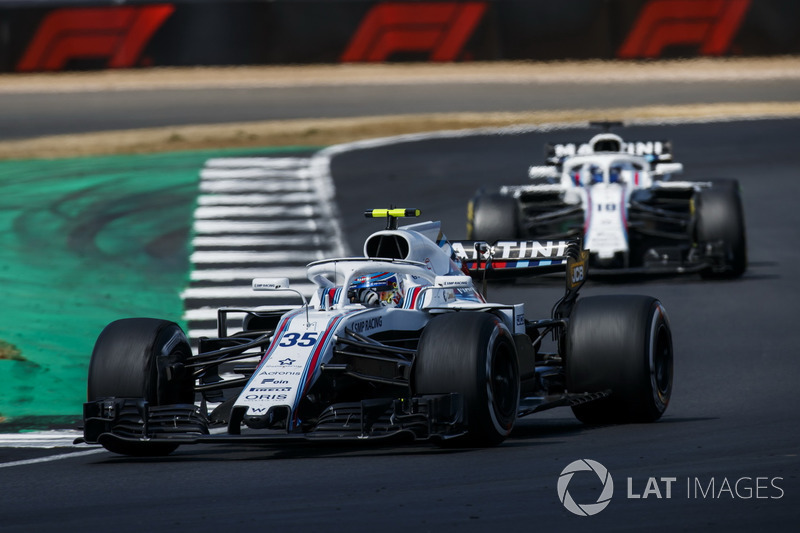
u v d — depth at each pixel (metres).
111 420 25.61
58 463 26.20
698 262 54.91
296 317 26.22
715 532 18.11
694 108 120.75
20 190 83.44
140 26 144.50
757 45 144.50
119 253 64.19
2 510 21.16
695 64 144.62
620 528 18.44
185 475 23.80
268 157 96.94
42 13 143.75
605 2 143.75
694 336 42.62
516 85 138.38
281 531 18.69
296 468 23.95
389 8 144.50
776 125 107.31
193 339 45.47
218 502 20.97
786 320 45.00
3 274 58.75
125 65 144.62
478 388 24.22
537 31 144.50
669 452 24.50
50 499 21.97
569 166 59.06
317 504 20.45
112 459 26.53
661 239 59.78
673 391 33.81
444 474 22.58
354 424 24.14
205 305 51.81
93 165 93.75
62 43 144.38
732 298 49.97
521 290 53.38
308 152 99.44
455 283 27.11
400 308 27.97
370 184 84.62
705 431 27.16
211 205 77.81
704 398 32.47
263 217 74.00
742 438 25.98
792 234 66.50
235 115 122.38
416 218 72.12
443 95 133.38
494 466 23.23
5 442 29.34
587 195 56.22
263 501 20.88
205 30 144.62
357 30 144.62
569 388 28.81
